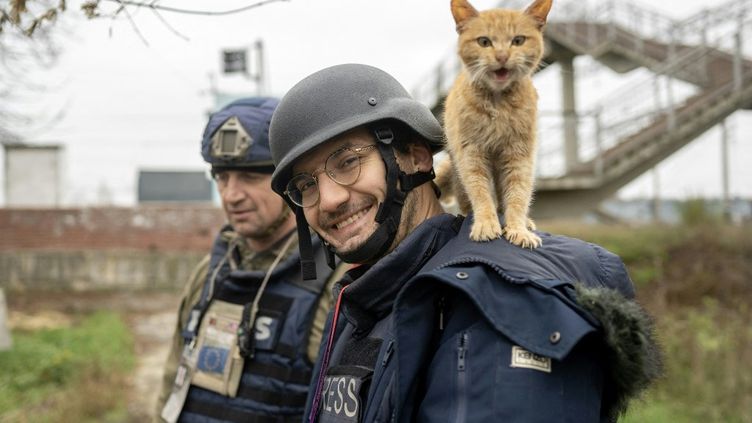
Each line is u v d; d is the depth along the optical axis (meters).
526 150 1.91
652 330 1.34
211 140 2.62
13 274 16.44
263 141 2.55
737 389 5.36
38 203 20.58
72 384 7.68
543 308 1.24
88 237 17.56
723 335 6.62
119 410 6.90
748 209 15.49
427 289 1.36
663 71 13.37
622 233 11.12
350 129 1.60
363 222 1.65
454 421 1.22
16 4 1.67
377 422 1.37
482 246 1.48
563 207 13.09
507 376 1.21
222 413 2.42
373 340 1.56
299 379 2.35
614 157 12.88
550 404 1.18
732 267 9.72
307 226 1.89
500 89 1.88
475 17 2.06
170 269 17.19
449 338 1.31
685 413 5.09
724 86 13.38
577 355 1.23
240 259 2.70
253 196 2.56
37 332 11.65
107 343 10.62
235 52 15.20
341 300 1.69
